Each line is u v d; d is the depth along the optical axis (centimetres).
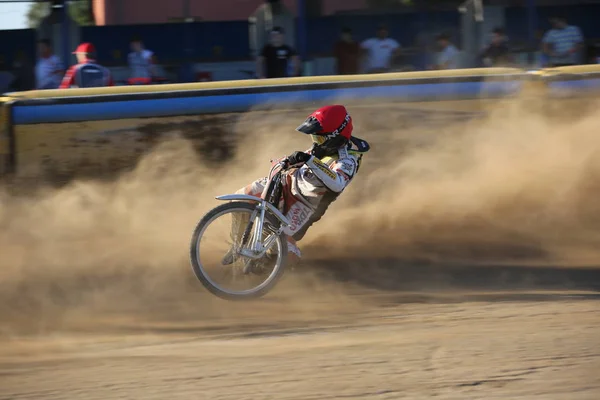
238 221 1180
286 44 2047
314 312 1121
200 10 2028
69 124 1611
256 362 862
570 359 861
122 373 830
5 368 851
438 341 938
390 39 2131
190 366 853
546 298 1195
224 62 2056
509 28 2223
